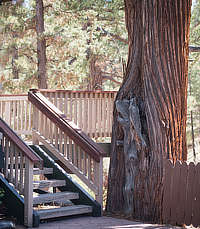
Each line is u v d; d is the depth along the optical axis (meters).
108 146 10.70
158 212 8.40
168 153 8.49
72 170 9.09
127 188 8.83
